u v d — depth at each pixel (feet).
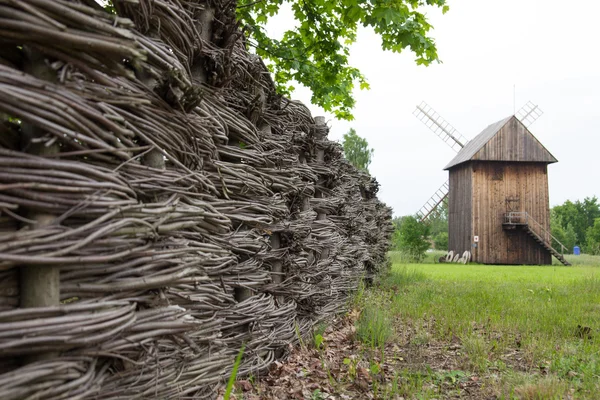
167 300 5.44
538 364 11.77
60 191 4.13
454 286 30.12
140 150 5.52
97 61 4.43
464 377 10.68
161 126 5.68
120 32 4.26
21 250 3.84
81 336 4.17
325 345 13.33
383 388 9.80
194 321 5.73
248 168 9.55
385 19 16.49
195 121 6.46
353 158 103.40
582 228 212.64
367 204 30.53
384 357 12.34
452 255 102.94
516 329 15.85
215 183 8.70
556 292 26.96
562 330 15.78
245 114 10.29
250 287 10.09
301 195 13.39
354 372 10.39
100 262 4.66
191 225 5.95
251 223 9.97
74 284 4.45
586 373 10.59
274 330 11.16
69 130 4.19
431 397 9.37
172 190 5.74
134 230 4.84
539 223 94.22
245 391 9.32
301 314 13.98
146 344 5.11
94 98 4.59
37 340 3.83
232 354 9.59
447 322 16.30
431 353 12.91
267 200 10.41
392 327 15.39
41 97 3.95
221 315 9.14
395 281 32.22
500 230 94.53
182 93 5.78
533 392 9.21
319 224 17.31
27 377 3.79
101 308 4.52
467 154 99.91
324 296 16.05
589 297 24.95
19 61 4.12
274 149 11.73
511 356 12.74
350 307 19.89
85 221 4.48
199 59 7.58
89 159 4.72
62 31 3.93
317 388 9.73
